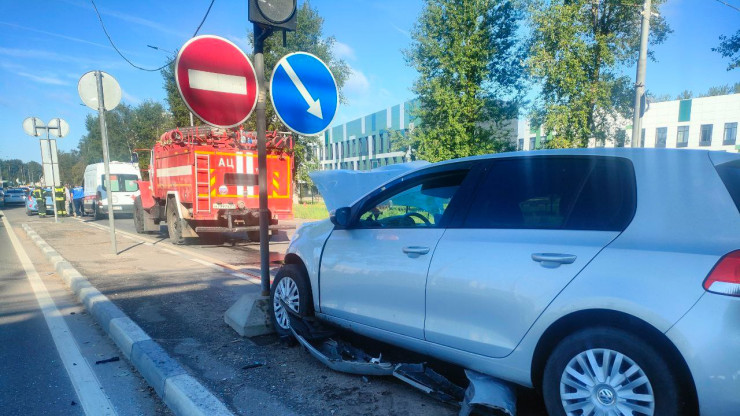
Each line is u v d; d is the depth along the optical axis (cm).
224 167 1055
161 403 315
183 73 386
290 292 411
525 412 285
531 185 273
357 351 358
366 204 359
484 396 257
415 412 286
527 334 246
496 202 283
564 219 253
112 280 678
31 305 570
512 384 274
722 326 192
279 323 415
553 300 236
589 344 227
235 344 407
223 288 632
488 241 271
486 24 1767
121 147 4834
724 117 3406
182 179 1076
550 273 240
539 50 1611
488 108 1852
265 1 386
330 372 348
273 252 1018
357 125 5359
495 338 259
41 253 1017
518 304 248
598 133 1700
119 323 443
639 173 241
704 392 193
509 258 257
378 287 325
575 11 1560
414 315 301
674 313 201
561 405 236
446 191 311
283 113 419
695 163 233
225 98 409
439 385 304
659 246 217
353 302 346
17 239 1302
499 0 1775
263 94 420
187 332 441
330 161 6231
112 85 881
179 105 2648
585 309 225
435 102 1847
